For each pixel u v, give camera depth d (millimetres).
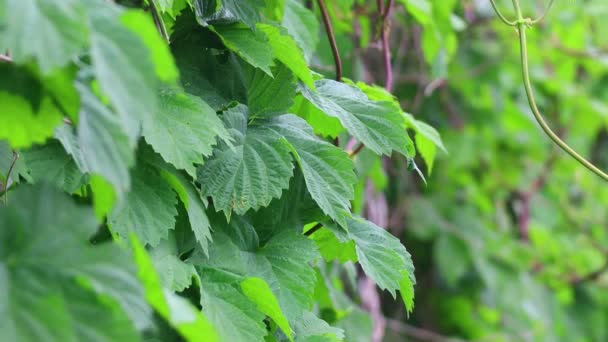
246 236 1080
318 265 1323
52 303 793
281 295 1057
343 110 1106
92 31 796
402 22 1943
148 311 813
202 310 1003
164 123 985
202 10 1089
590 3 2670
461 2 2512
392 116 1108
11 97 857
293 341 1050
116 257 814
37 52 780
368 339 1652
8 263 804
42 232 812
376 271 1094
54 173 978
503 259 2785
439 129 2707
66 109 856
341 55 1556
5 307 788
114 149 812
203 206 1034
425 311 3068
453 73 2635
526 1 2594
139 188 998
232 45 1064
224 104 1076
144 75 799
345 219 1109
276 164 1049
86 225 821
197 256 1052
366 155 1551
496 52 2699
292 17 1284
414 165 1121
